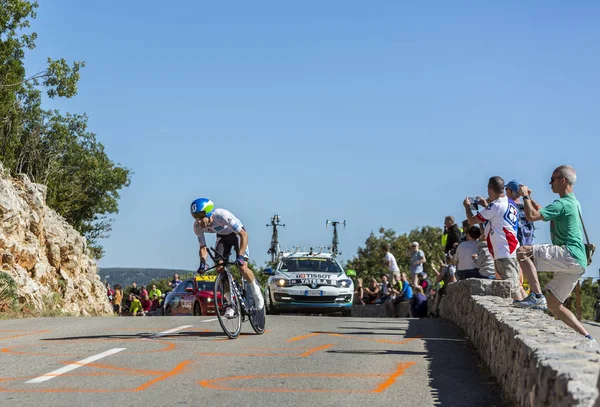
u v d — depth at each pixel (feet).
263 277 187.11
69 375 25.88
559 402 14.64
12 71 136.67
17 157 173.78
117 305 122.42
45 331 41.68
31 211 85.71
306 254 74.95
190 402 21.53
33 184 90.33
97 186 188.03
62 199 178.29
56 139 181.68
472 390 23.85
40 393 22.77
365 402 21.72
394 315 78.95
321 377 25.59
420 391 23.52
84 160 185.16
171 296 81.71
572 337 20.79
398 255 219.41
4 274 67.36
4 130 163.73
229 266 37.24
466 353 32.37
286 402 21.57
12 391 23.11
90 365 27.94
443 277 64.03
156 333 39.01
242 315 38.17
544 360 16.84
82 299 98.02
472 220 40.01
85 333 39.73
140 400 21.80
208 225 36.32
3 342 35.47
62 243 95.40
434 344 35.45
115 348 32.58
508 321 24.64
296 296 68.80
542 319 25.66
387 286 83.10
